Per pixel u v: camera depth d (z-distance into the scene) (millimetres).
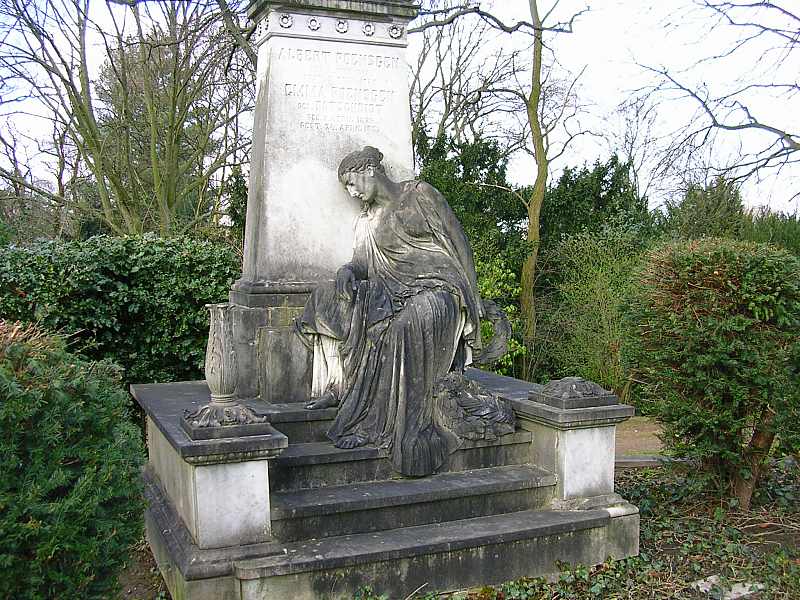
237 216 14164
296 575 3891
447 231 5543
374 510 4387
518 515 4691
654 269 6086
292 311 5531
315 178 5645
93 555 3172
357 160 5465
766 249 5738
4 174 14617
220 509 3865
